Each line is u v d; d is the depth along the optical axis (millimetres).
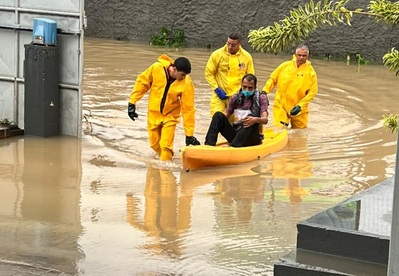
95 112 17359
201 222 10062
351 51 26203
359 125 16906
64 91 14969
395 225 5195
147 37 28922
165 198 11180
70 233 9500
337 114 17969
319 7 5727
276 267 7098
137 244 9180
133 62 24312
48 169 12695
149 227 9797
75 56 14773
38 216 10188
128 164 13188
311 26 5715
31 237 9336
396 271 5215
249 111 14000
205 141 13852
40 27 14609
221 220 10164
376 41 25922
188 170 12844
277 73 16359
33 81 14734
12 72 15164
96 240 9273
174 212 10477
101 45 27750
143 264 8547
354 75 23469
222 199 11203
